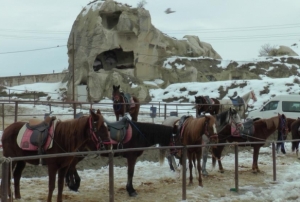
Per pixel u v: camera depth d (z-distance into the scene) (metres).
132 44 48.81
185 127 11.66
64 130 8.60
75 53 48.09
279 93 37.56
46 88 49.62
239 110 22.67
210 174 13.75
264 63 55.22
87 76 45.69
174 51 56.56
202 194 10.75
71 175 10.63
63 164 8.59
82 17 49.34
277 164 16.39
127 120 10.74
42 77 55.91
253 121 14.60
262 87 39.03
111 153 8.16
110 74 43.91
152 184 11.95
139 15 48.56
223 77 52.59
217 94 39.66
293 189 11.56
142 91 41.38
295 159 18.06
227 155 18.81
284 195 10.85
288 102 24.66
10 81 53.69
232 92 39.66
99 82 43.31
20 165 9.40
